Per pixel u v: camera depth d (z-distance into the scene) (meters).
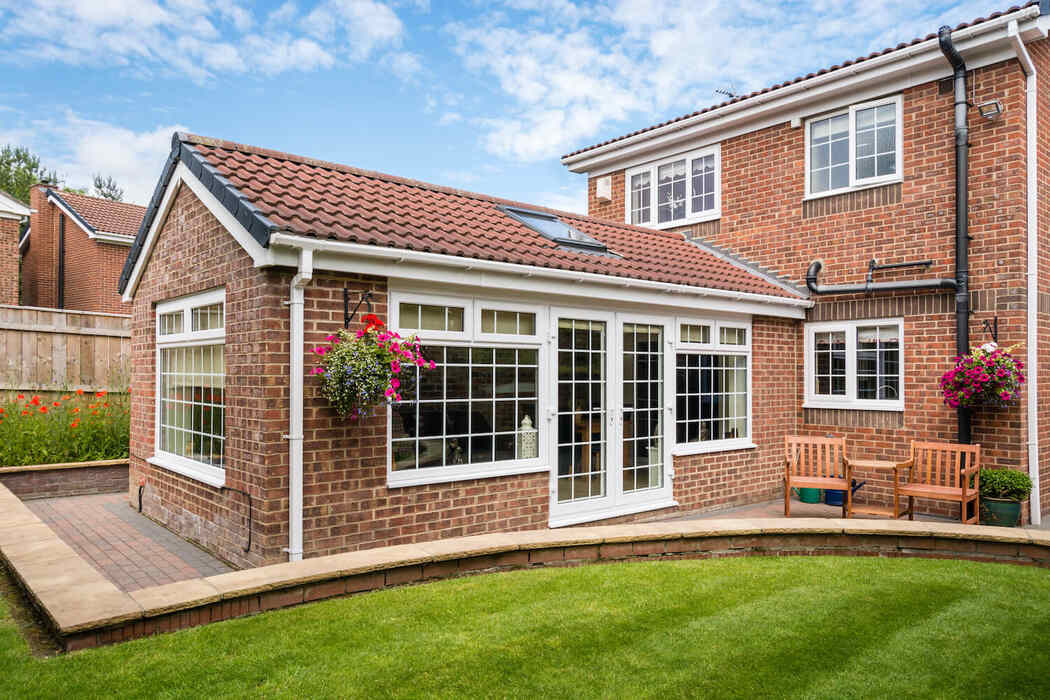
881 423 10.52
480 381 7.57
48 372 11.80
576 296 8.30
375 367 6.00
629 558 6.45
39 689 3.63
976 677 4.18
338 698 3.70
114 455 11.22
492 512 7.58
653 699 3.82
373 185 8.84
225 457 6.87
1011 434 9.20
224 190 6.61
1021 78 9.32
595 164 15.08
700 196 13.27
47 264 25.00
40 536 5.86
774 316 11.05
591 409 8.69
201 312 7.63
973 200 9.62
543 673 4.07
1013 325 9.22
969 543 6.64
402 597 5.20
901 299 10.32
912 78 10.21
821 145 11.45
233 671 3.92
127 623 4.26
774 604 5.30
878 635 4.76
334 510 6.41
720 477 10.27
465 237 7.80
